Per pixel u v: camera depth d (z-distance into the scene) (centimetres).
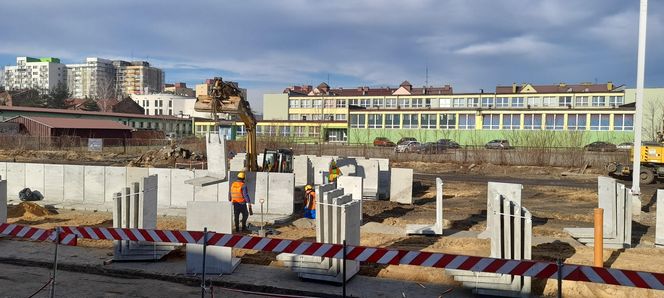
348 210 968
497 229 920
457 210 2000
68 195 2036
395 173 2198
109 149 5459
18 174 2098
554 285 965
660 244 1346
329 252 834
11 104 9975
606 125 5575
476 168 3881
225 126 5997
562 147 4141
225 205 1011
